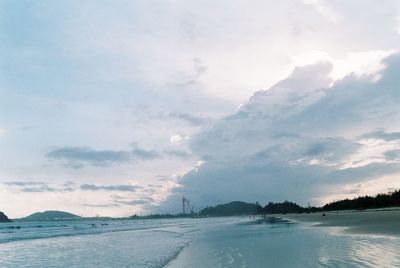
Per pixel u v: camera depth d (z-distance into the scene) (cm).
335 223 6053
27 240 5497
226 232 5594
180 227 9631
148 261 2647
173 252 3095
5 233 7969
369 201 16512
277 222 8806
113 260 2834
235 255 2505
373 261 1811
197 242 3950
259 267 1914
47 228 11119
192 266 2183
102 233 7225
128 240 5016
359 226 4616
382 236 3084
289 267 1834
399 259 1833
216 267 2044
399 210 10631
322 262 1892
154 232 7125
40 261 2959
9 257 3272
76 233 7431
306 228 5172
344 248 2384
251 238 3953
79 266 2589
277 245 2948
